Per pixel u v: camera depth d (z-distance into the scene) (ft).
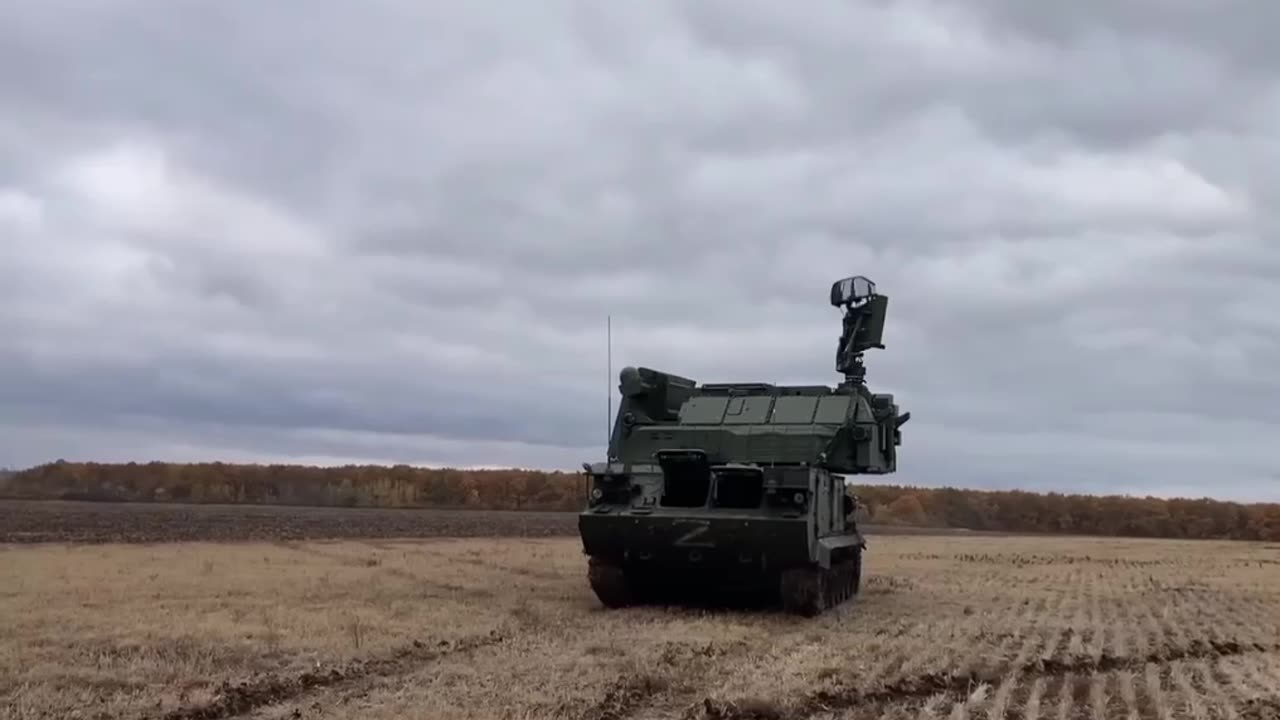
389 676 47.06
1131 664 57.62
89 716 38.47
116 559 99.55
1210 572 131.95
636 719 40.91
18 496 292.81
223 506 262.26
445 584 86.84
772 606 77.05
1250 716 44.21
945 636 63.46
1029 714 43.83
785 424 82.07
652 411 88.48
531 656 51.85
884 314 90.89
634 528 71.92
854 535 86.69
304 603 70.03
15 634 54.13
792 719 42.04
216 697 41.32
